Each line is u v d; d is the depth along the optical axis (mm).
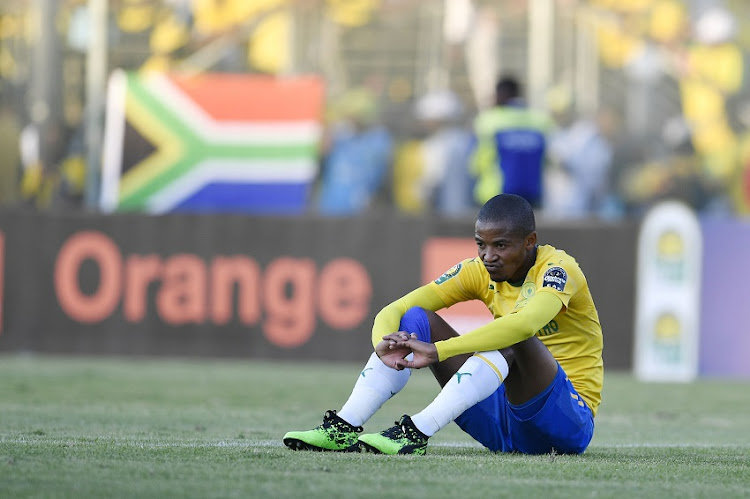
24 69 45406
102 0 46000
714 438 18781
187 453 12969
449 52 48125
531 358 12969
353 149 46188
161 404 23734
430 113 46031
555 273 13180
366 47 48531
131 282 38531
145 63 47156
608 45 47406
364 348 37562
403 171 46156
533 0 47531
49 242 38812
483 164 37562
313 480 10664
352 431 13367
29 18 45469
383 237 37562
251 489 10016
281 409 23000
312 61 48406
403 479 10867
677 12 47781
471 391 13102
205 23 47906
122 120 41812
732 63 47750
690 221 36438
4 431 16484
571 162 45656
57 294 38750
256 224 38125
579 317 13945
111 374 32344
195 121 41594
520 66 47594
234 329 38156
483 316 35500
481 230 13062
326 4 48344
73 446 13711
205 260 38312
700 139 46844
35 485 10086
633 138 46750
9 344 38875
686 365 36406
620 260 36719
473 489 10320
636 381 34344
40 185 44594
